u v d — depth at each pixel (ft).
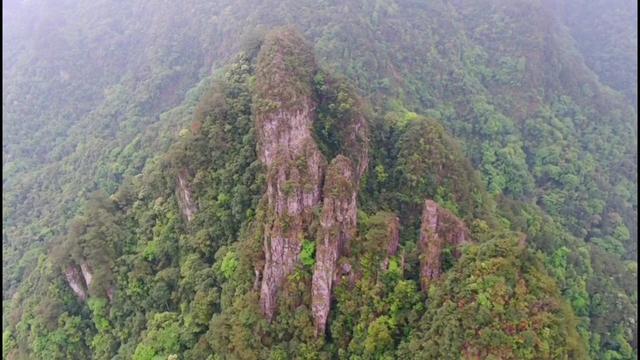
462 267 173.37
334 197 181.68
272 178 188.44
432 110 389.60
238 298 188.75
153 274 229.45
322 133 231.30
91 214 254.27
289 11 439.22
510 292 160.04
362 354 172.86
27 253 334.24
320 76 241.55
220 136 228.02
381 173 234.79
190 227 228.43
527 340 151.43
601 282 297.94
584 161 431.43
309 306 182.60
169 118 357.61
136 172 326.24
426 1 517.55
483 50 503.61
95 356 228.84
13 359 253.44
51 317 243.60
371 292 179.11
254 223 200.85
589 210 393.50
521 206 328.29
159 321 207.51
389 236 188.44
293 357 179.32
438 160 238.27
